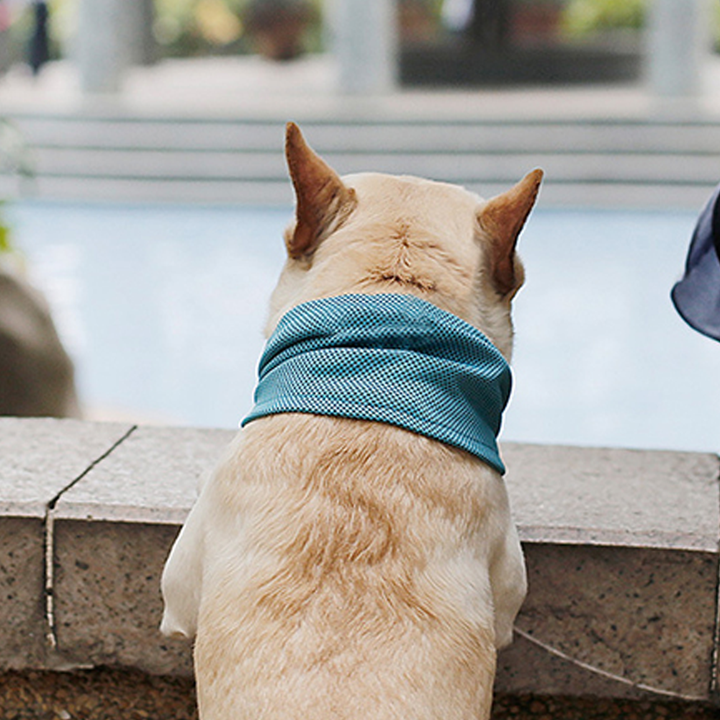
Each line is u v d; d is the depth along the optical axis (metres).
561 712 1.57
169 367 5.10
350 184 1.41
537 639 1.55
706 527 1.54
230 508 1.31
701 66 9.95
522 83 12.95
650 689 1.55
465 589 1.28
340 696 1.21
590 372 5.07
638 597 1.53
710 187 8.42
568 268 6.60
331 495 1.28
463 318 1.35
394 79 12.74
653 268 6.58
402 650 1.23
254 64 15.30
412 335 1.31
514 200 1.36
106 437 1.71
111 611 1.56
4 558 1.55
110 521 1.53
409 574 1.26
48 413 3.22
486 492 1.32
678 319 5.72
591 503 1.59
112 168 8.77
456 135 8.84
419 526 1.28
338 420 1.31
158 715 1.57
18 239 6.94
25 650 1.57
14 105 9.07
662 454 1.71
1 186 8.52
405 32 14.54
